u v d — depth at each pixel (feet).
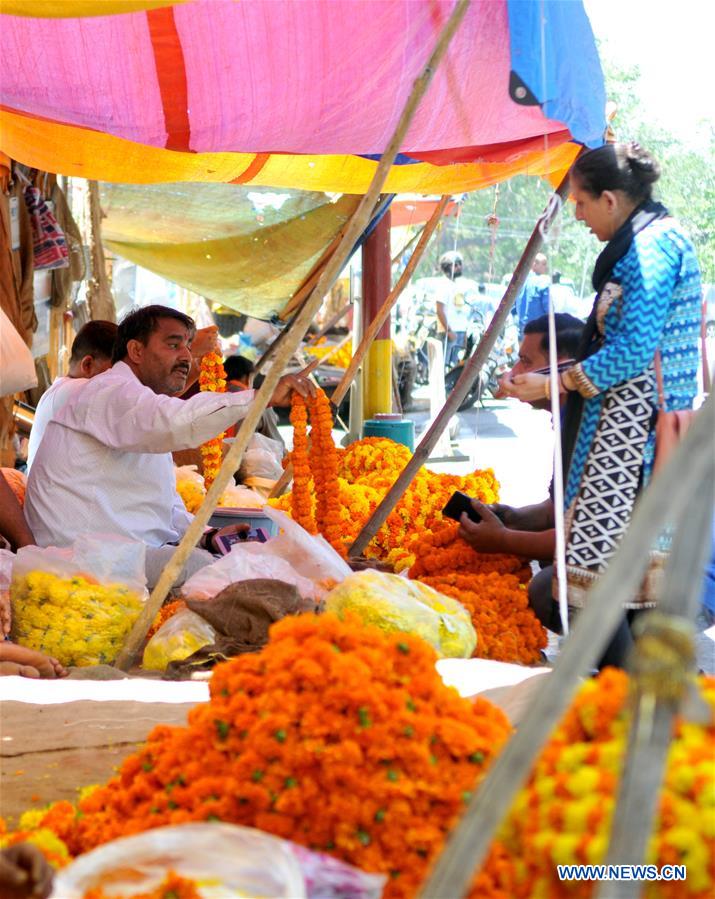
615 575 3.47
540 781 5.39
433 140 16.25
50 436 15.60
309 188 21.70
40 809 8.08
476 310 33.17
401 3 13.50
